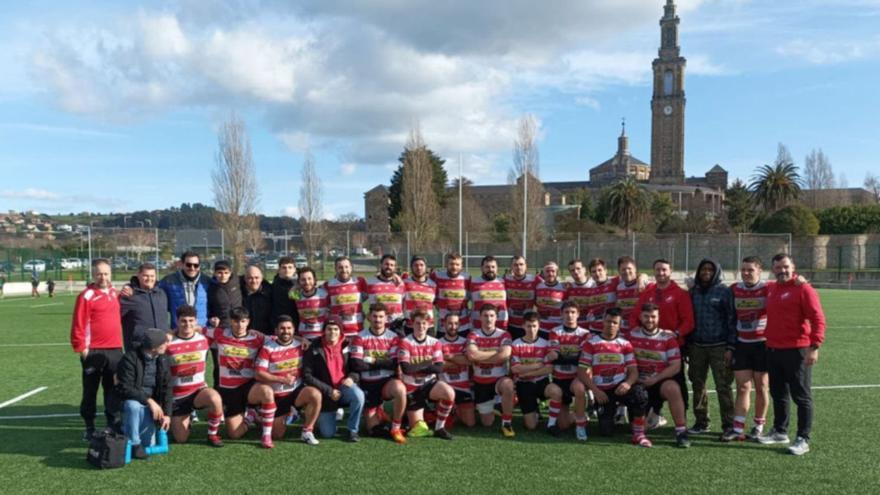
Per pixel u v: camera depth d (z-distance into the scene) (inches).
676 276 1307.8
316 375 258.5
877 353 463.5
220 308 303.0
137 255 1571.1
